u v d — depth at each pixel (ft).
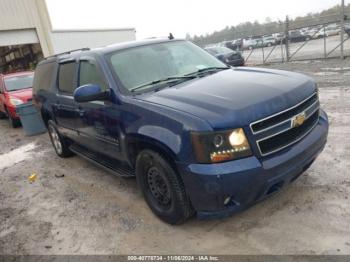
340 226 10.36
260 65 62.69
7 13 67.15
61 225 13.35
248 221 11.44
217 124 9.36
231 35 88.79
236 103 9.92
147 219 12.65
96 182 17.10
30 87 36.01
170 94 11.41
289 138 10.44
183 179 10.17
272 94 10.43
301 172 11.12
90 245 11.67
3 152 26.35
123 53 14.07
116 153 13.93
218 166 9.41
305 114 10.98
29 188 17.87
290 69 48.93
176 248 10.73
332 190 12.41
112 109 12.76
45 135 30.01
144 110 11.14
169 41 15.71
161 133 10.41
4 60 87.51
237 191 9.50
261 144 9.73
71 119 17.03
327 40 96.32
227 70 14.02
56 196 16.21
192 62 14.73
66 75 17.25
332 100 25.36
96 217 13.48
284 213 11.51
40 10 71.41
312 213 11.23
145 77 13.17
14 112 33.63
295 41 103.50
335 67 43.88
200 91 11.18
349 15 60.85
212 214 10.11
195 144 9.54
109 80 13.00
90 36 84.23
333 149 16.07
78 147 19.54
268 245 10.11
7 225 14.14
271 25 82.38
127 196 14.88
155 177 11.77
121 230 12.23
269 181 9.71
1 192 17.95
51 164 21.25
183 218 11.23
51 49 73.67
